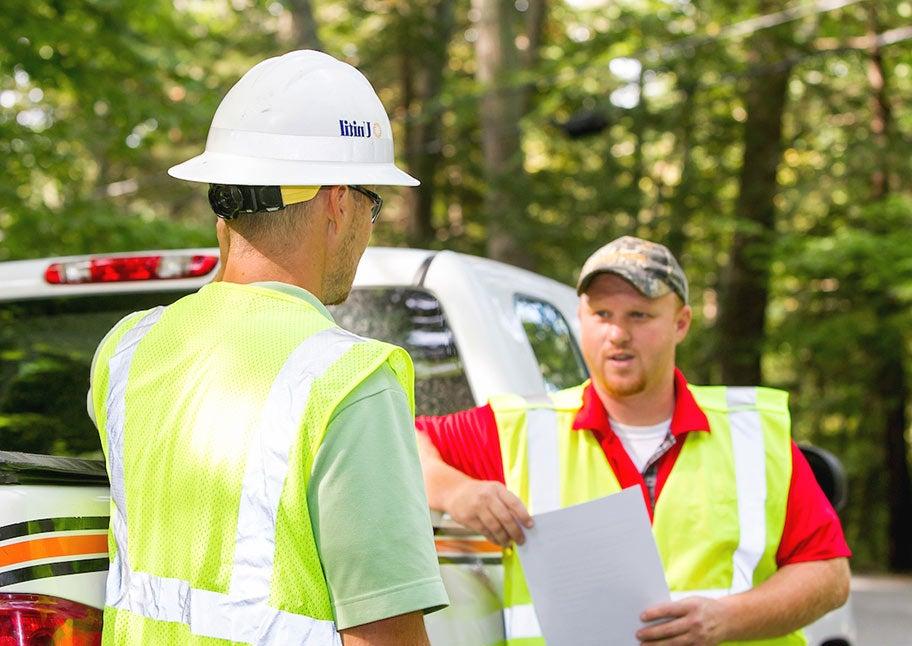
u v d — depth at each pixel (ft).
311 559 6.07
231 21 78.95
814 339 65.31
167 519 6.37
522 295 12.59
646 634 9.16
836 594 10.09
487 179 64.75
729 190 77.00
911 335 66.69
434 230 83.82
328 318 6.64
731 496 10.18
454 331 11.14
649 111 68.80
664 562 10.10
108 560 6.82
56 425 11.15
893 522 72.84
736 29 57.06
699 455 10.28
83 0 32.76
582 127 52.60
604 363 10.27
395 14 80.33
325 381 6.14
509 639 9.59
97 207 35.47
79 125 35.45
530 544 9.27
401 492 6.08
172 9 37.45
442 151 82.79
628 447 10.46
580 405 10.57
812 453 11.66
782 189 70.49
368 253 11.71
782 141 70.74
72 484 6.73
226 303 6.64
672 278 10.21
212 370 6.44
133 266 11.51
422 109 75.46
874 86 67.97
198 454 6.31
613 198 68.18
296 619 6.00
